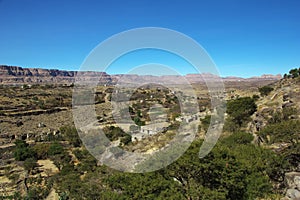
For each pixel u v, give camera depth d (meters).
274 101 47.94
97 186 24.92
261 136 29.45
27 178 40.50
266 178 17.67
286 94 44.03
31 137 68.88
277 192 19.34
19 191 35.31
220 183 14.64
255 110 47.38
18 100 105.00
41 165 47.94
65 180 33.06
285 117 36.06
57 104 102.06
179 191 14.09
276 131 26.91
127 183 15.73
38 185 36.97
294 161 23.39
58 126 78.06
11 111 88.38
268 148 25.09
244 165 15.91
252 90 99.00
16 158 50.88
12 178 40.50
